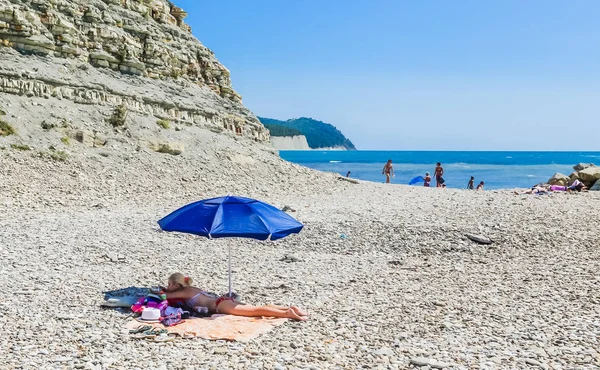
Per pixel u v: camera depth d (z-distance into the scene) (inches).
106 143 1105.4
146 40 1364.4
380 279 485.7
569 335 329.1
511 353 298.2
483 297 422.3
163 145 1176.2
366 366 277.3
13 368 262.5
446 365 278.2
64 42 1171.3
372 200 1034.7
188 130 1332.4
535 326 347.3
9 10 1074.1
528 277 494.9
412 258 593.9
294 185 1238.9
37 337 308.5
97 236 612.1
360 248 630.5
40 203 801.6
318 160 6309.1
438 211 858.8
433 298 418.9
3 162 898.7
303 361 283.4
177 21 1567.4
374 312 378.9
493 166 4781.0
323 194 1147.3
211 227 363.9
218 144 1337.4
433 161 6151.6
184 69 1472.7
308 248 624.4
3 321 333.1
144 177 1034.7
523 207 901.8
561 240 665.6
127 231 652.1
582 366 278.8
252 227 368.2
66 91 1130.0
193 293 378.0
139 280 456.4
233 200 388.2
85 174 965.8
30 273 452.1
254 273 498.3
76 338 309.6
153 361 279.4
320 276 493.0
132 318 355.6
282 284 454.0
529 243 652.7
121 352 291.1
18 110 1027.3
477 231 694.5
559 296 424.5
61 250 540.1
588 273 510.0
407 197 1095.6
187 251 582.6
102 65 1247.5
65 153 996.6
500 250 625.9
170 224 378.6
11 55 1074.1
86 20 1246.9
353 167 4286.4
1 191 813.9
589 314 374.9
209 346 307.0
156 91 1328.7
